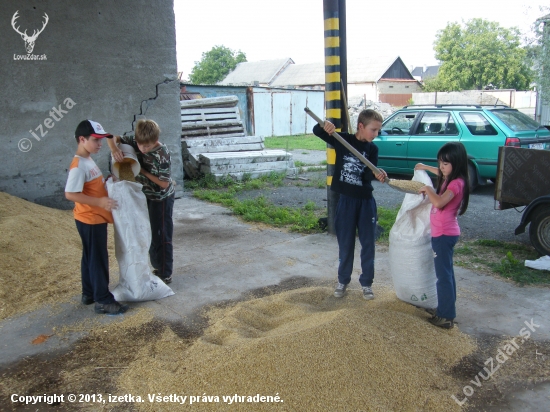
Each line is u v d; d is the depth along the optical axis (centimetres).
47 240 547
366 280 425
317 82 4722
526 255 552
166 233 459
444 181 370
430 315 395
